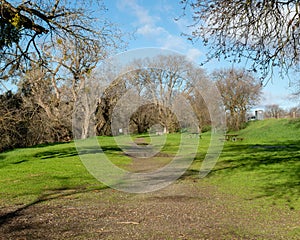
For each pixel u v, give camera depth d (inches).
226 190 319.9
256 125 1444.4
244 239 176.4
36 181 378.6
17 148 792.3
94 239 178.5
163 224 206.7
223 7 260.5
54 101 884.6
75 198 287.3
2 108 711.7
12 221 215.5
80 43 467.8
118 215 229.5
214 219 218.1
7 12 394.0
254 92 1107.3
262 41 271.3
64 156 643.5
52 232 191.3
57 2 450.6
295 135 1210.6
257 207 250.5
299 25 246.4
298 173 400.8
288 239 176.1
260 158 569.9
